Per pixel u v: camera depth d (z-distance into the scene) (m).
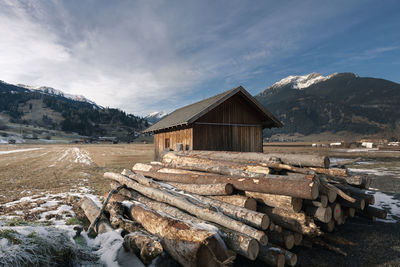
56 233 3.51
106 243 4.09
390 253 4.54
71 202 7.50
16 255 2.66
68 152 41.31
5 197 8.27
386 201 8.17
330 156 28.83
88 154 35.56
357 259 4.32
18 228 3.31
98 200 7.83
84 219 5.95
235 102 12.79
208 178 5.49
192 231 3.38
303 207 4.77
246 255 3.33
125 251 3.78
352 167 17.67
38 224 4.75
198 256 3.07
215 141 11.95
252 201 4.53
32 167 17.86
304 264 4.16
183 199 4.80
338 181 5.08
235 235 3.51
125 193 6.78
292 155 5.39
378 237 5.29
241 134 12.85
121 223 4.78
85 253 3.64
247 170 5.44
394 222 6.24
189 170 6.88
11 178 12.55
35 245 2.96
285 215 4.41
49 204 7.33
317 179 4.28
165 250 3.71
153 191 5.61
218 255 3.20
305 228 4.12
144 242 3.33
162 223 3.90
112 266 3.45
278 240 4.28
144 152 42.00
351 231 5.66
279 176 4.57
